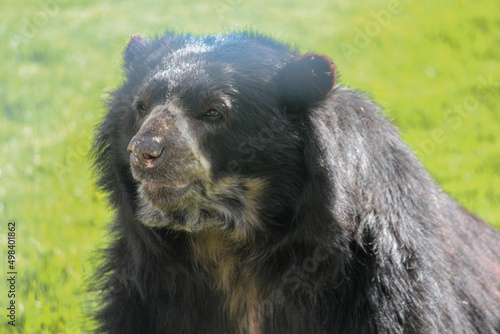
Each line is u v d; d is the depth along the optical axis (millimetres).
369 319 10148
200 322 11281
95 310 12438
